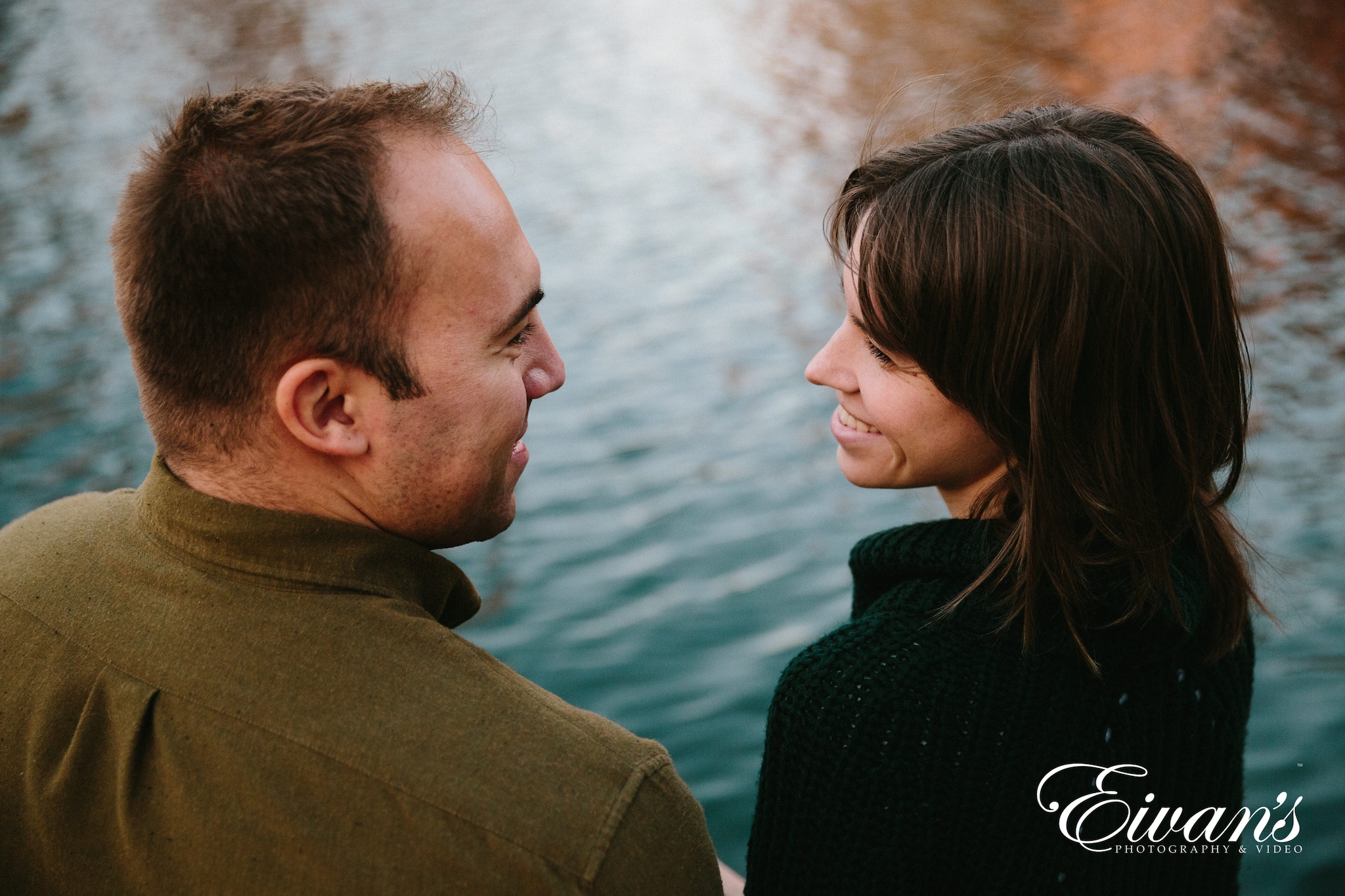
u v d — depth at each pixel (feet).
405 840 2.69
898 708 3.38
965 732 3.34
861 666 3.47
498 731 2.81
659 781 2.92
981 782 3.31
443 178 3.02
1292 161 35.14
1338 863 10.07
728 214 36.35
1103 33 54.39
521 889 2.70
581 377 25.63
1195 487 3.52
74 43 65.67
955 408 3.59
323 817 2.71
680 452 21.79
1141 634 3.43
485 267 3.09
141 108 49.26
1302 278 27.04
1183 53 48.70
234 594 2.91
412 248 2.92
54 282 30.45
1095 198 3.27
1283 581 14.96
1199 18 54.39
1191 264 3.41
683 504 19.66
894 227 3.43
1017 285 3.27
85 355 25.73
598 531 18.84
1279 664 13.42
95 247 33.06
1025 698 3.34
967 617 3.45
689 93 52.29
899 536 3.78
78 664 2.95
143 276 2.90
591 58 60.90
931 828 3.31
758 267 31.81
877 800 3.36
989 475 3.75
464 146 3.16
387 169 2.90
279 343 2.88
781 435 22.22
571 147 45.42
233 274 2.82
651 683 14.35
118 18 73.05
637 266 32.55
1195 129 38.68
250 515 2.93
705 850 2.99
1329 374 22.13
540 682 14.47
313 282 2.83
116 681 2.89
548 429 23.18
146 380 3.02
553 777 2.78
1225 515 4.03
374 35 67.51
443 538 3.31
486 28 69.46
